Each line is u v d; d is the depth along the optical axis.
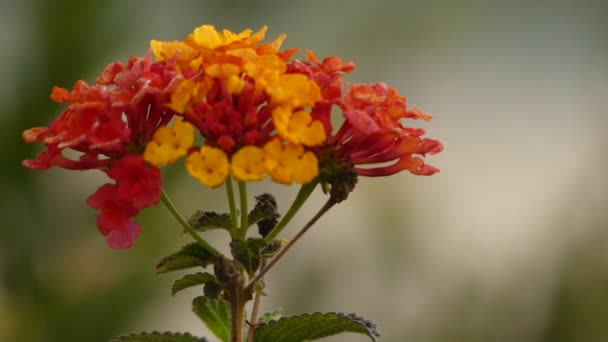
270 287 0.83
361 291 0.84
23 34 0.70
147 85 0.53
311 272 0.83
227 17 0.78
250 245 0.54
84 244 0.71
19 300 0.70
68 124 0.54
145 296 0.70
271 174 0.53
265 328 0.54
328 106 0.54
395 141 0.54
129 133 0.53
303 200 0.54
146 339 0.54
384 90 0.54
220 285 0.54
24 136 0.54
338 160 0.54
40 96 0.69
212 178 0.53
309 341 0.54
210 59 0.54
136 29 0.72
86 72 0.71
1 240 0.69
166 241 0.70
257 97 0.53
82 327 0.69
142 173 0.53
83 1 0.69
